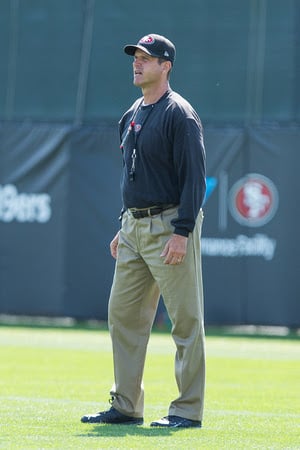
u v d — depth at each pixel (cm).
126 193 2241
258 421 2436
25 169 5725
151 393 3003
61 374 3475
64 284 5656
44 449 1931
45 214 5688
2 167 5759
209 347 4722
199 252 2222
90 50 5762
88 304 5631
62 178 5669
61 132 5678
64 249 5659
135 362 2281
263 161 5419
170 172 2202
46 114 5781
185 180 2161
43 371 3562
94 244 5625
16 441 2031
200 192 2166
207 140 5472
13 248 5734
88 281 5628
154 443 2011
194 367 2223
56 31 5806
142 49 2195
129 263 2262
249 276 5400
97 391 3000
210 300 5434
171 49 2227
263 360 4131
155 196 2200
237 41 5578
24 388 3048
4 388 3041
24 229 5716
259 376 3550
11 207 5741
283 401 2869
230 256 5422
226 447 2003
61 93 5778
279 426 2355
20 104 5822
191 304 2195
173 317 2212
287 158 5397
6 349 4406
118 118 5703
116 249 2355
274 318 5375
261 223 5394
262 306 5391
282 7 5534
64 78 5781
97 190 5631
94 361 3950
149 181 2202
